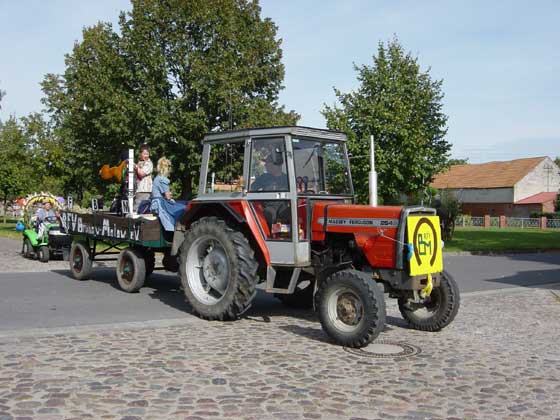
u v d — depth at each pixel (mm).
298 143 8336
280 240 8258
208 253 8922
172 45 21500
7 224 42281
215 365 6082
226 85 20938
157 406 4828
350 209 7762
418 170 25531
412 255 7195
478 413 4910
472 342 7492
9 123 39875
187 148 21250
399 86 26219
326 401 5078
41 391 5109
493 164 75812
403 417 4766
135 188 12289
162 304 9992
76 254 13008
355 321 7023
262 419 4617
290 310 9656
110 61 21906
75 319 8438
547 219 54719
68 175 32531
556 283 14000
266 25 24141
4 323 8016
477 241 29641
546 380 5875
